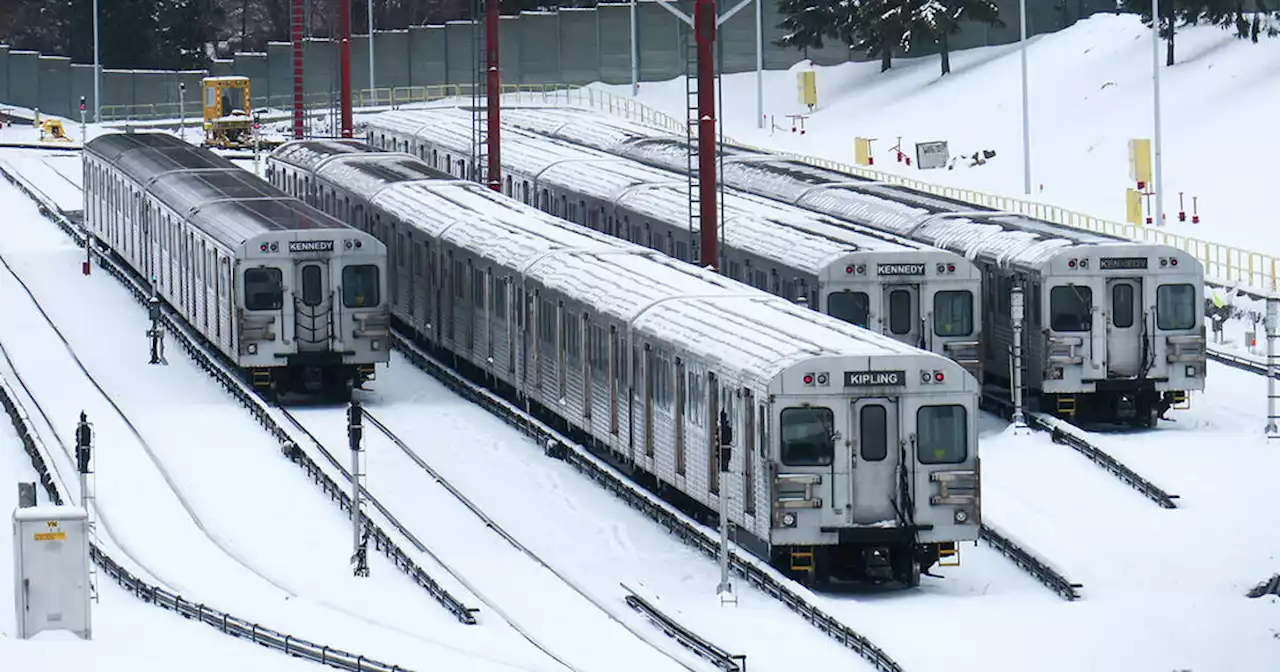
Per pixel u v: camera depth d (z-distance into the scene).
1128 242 133.25
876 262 130.62
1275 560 100.94
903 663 84.25
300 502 117.31
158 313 162.50
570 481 122.31
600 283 127.12
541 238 146.00
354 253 144.12
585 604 95.94
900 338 131.25
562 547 107.56
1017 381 129.00
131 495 118.19
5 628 91.25
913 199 166.12
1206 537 104.75
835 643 88.50
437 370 158.75
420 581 99.31
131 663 83.56
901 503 96.94
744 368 100.12
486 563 103.75
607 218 186.75
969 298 131.38
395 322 182.25
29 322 180.88
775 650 87.50
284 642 86.19
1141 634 89.94
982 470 121.06
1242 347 162.75
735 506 102.00
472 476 123.75
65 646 86.31
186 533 110.38
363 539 108.50
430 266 162.75
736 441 101.38
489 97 195.12
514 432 136.75
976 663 85.25
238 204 159.50
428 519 113.00
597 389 124.50
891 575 101.19
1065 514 110.50
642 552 106.00
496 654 86.75
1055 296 132.00
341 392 150.50
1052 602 95.31
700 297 118.06
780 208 162.25
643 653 87.44
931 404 97.12
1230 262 187.25
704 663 85.75
